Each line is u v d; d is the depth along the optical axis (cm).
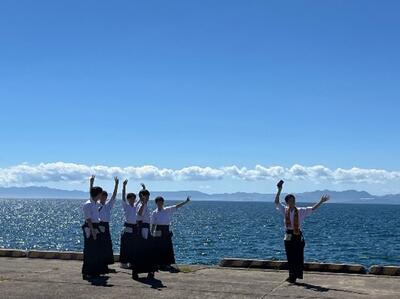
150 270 1162
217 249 4550
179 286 1057
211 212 16438
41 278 1138
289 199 1128
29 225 8631
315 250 4516
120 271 1260
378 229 7656
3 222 9519
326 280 1146
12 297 940
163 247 1291
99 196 1180
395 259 3897
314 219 11512
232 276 1193
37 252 1510
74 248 4909
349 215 14638
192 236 6059
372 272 1250
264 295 973
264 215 13775
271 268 1320
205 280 1134
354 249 4616
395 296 972
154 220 1303
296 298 949
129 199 1291
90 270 1144
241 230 7206
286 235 1123
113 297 947
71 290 1009
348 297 958
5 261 1425
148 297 948
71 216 12612
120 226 7800
